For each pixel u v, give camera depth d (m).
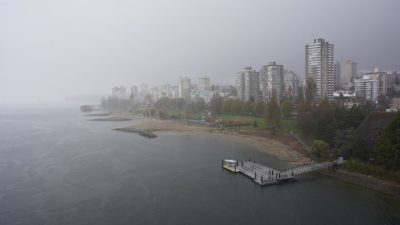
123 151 124.25
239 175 89.12
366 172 76.81
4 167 98.81
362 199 68.56
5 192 76.12
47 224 59.84
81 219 61.91
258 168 91.38
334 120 104.56
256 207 66.94
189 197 72.81
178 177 87.75
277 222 60.22
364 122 95.69
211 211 65.31
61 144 140.50
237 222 60.53
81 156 114.62
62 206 67.94
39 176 89.12
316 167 84.50
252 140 142.38
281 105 165.50
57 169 96.38
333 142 98.81
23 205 68.50
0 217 62.78
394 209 63.44
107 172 93.12
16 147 132.62
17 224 59.91
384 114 93.88
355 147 86.06
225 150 124.00
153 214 64.06
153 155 116.19
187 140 151.62
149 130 186.75
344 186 76.38
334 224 58.94
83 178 87.19
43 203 69.56
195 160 107.31
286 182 80.81
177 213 64.50
